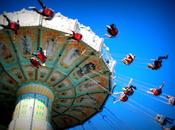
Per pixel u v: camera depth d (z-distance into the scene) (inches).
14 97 1027.3
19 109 919.0
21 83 984.9
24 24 870.4
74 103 1064.2
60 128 1170.6
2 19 891.4
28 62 954.1
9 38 907.4
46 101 959.0
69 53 934.4
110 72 978.7
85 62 956.6
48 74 968.9
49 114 947.3
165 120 876.6
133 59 866.8
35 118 888.3
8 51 940.6
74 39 842.2
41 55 810.8
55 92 1010.7
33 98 942.4
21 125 861.2
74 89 1018.7
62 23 888.3
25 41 917.8
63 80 986.7
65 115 1114.7
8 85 999.0
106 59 967.6
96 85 1023.6
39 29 879.7
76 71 975.0
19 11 895.7
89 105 1083.3
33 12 886.4
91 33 922.1
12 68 965.8
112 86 1024.2
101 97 1060.5
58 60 946.7
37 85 972.6
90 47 905.5
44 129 876.0
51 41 915.4
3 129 1135.6
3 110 1099.9
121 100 906.7
